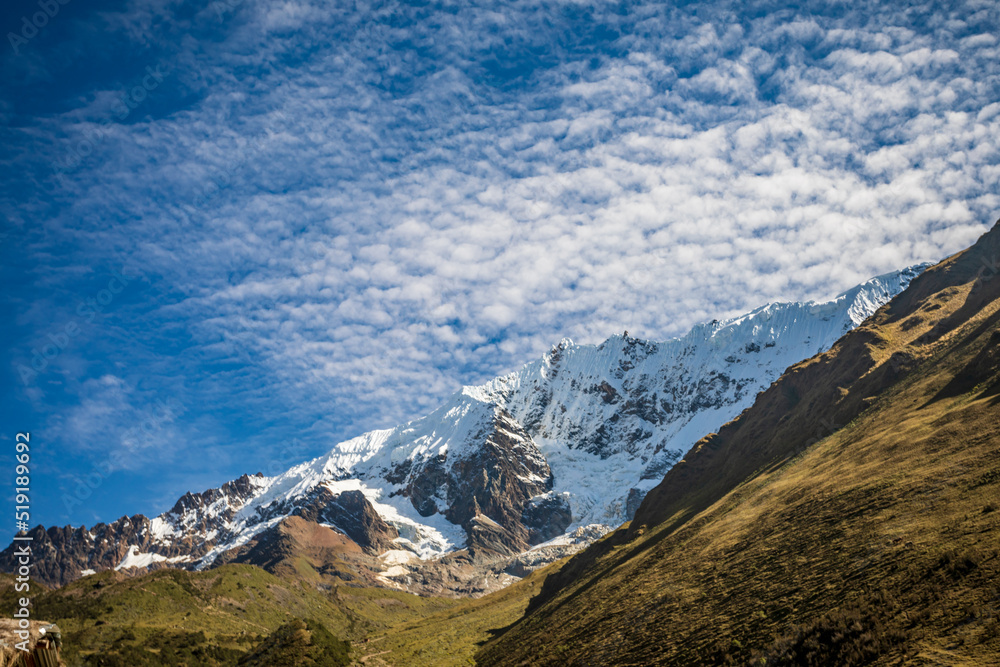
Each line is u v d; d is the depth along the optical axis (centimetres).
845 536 6109
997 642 3694
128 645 14250
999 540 4494
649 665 6284
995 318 9231
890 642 4272
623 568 10994
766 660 4984
